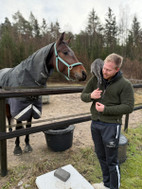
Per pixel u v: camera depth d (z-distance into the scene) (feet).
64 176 5.91
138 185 6.28
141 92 23.44
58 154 8.36
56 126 7.11
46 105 20.12
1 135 5.92
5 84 7.97
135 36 80.53
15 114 7.22
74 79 7.52
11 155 8.29
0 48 47.93
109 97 4.65
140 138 10.46
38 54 7.04
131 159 8.04
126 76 42.50
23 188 5.96
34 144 9.59
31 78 7.01
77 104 21.13
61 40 7.45
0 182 6.29
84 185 5.73
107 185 5.52
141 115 16.69
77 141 9.96
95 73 4.84
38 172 6.79
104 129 4.78
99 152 5.35
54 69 8.27
